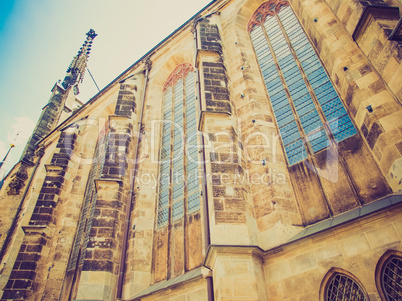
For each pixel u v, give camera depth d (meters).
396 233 7.41
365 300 7.37
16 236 23.50
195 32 19.05
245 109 14.18
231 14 20.00
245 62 16.50
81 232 19.12
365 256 7.67
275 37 17.41
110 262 13.63
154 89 22.52
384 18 9.61
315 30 13.49
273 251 9.26
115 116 19.69
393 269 7.30
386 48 9.18
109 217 15.03
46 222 19.67
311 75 13.96
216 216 9.57
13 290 16.28
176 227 14.24
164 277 13.00
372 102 9.86
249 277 8.38
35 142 33.97
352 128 11.18
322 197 10.53
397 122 9.00
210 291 9.37
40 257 18.14
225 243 8.90
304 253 8.77
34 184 28.62
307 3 14.74
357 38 10.59
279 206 10.59
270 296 8.73
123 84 22.06
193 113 18.56
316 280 8.23
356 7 10.82
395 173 8.59
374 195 9.37
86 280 12.74
